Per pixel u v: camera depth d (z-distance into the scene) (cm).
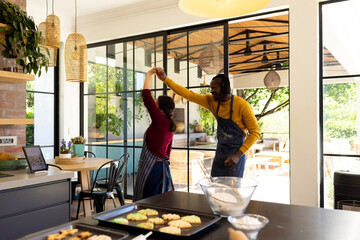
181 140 420
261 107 1044
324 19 330
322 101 331
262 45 632
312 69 325
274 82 679
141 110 456
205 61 402
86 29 493
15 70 260
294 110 334
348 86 320
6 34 257
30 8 429
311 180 325
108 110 491
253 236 88
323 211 126
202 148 402
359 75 315
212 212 122
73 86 508
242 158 239
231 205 108
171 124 243
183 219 109
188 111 414
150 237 95
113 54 484
